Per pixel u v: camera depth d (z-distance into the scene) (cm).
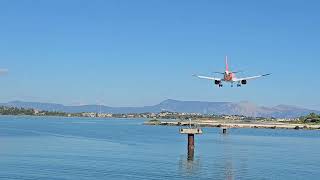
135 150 10719
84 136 17038
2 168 7181
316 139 16700
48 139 14712
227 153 10138
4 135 17100
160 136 17788
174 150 10812
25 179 6209
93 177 6391
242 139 16212
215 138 16662
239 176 6662
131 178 6344
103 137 16500
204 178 6450
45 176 6444
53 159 8481
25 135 17200
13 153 9638
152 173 6788
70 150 10506
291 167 7675
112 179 6253
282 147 12425
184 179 6334
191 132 8938
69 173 6712
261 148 11894
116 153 9862
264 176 6688
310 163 8281
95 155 9356
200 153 10044
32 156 9038
